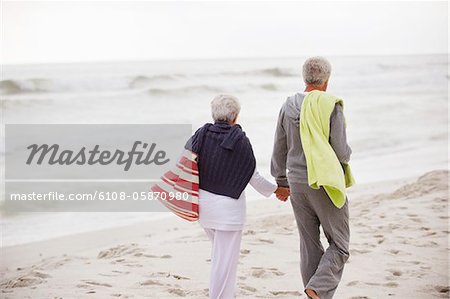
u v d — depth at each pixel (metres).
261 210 11.99
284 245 9.24
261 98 25.77
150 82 26.17
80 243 10.48
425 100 25.16
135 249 9.30
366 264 8.20
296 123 6.25
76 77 24.92
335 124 6.12
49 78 24.34
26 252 10.08
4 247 10.35
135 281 7.73
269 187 6.27
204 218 6.10
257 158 16.61
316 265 6.44
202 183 6.10
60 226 11.72
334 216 6.21
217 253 6.12
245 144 6.09
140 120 22.36
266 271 7.98
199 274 8.03
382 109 23.59
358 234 9.59
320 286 6.10
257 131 19.75
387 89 27.64
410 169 15.78
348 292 7.16
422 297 7.02
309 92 6.29
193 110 24.23
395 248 8.86
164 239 10.16
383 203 11.55
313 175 6.03
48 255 9.88
